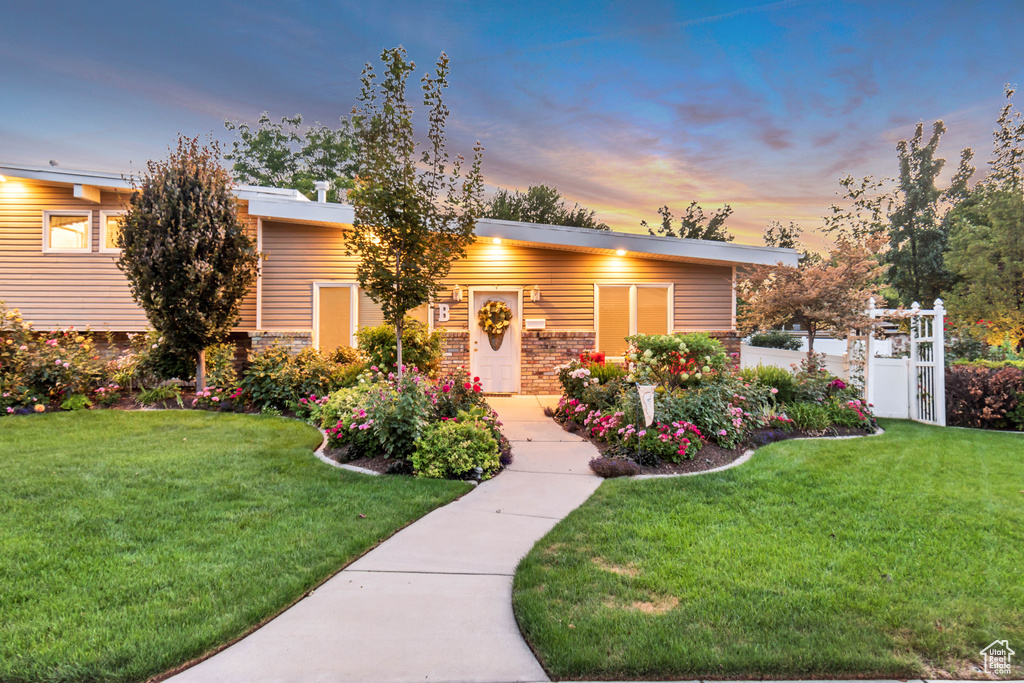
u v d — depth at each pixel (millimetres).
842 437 7117
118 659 2156
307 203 10156
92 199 10539
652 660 2160
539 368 10891
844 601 2672
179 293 8516
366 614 2615
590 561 3184
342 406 7027
